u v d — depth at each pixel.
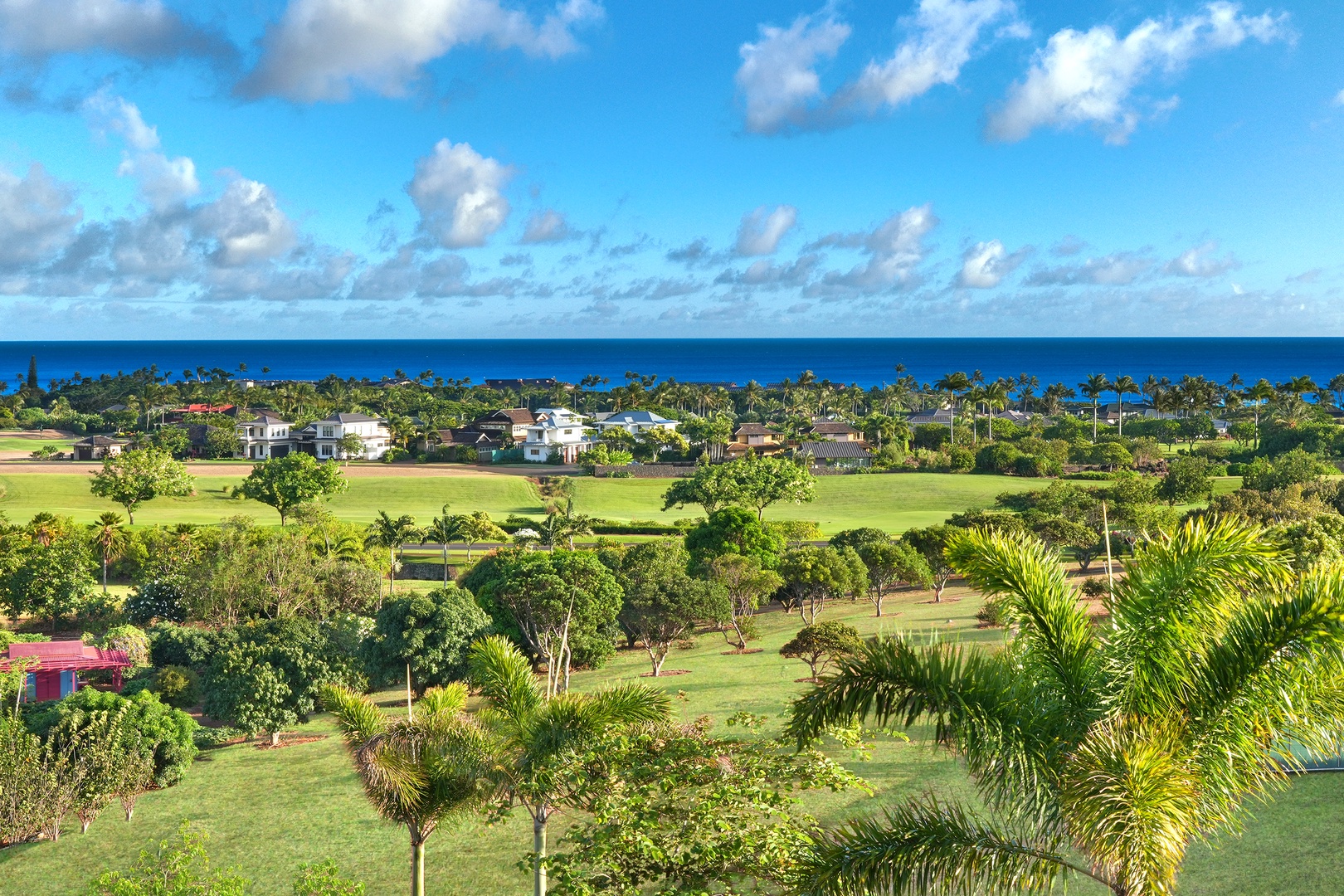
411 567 90.62
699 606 54.38
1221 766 12.04
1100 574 72.31
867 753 17.30
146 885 23.41
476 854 28.89
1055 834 12.31
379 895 26.59
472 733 20.00
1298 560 39.91
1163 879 11.08
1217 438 193.25
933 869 12.27
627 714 18.70
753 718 18.42
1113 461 154.12
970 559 13.58
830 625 44.47
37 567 73.38
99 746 35.34
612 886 15.86
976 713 12.23
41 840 34.06
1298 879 20.80
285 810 34.94
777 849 14.95
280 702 46.69
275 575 72.50
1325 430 154.50
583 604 55.16
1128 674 12.73
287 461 118.81
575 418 193.50
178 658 58.06
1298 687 11.70
